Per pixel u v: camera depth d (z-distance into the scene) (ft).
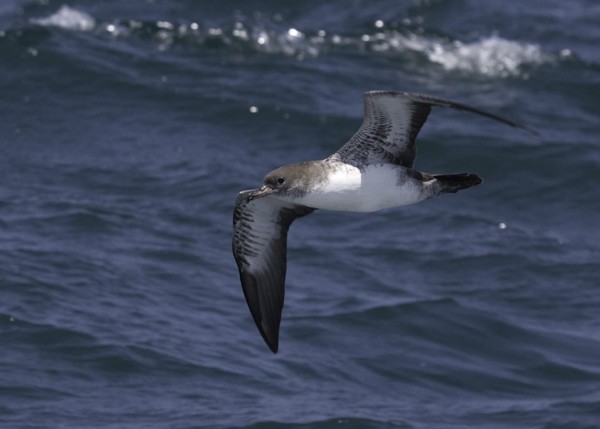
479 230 75.87
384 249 72.69
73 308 61.67
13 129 85.92
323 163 42.65
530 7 107.45
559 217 78.54
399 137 42.45
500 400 57.36
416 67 95.91
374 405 55.62
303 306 64.64
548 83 94.38
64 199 75.72
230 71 94.22
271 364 58.39
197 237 72.54
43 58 93.76
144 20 100.78
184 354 58.29
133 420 52.54
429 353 61.05
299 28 100.94
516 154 83.97
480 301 67.05
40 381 54.85
